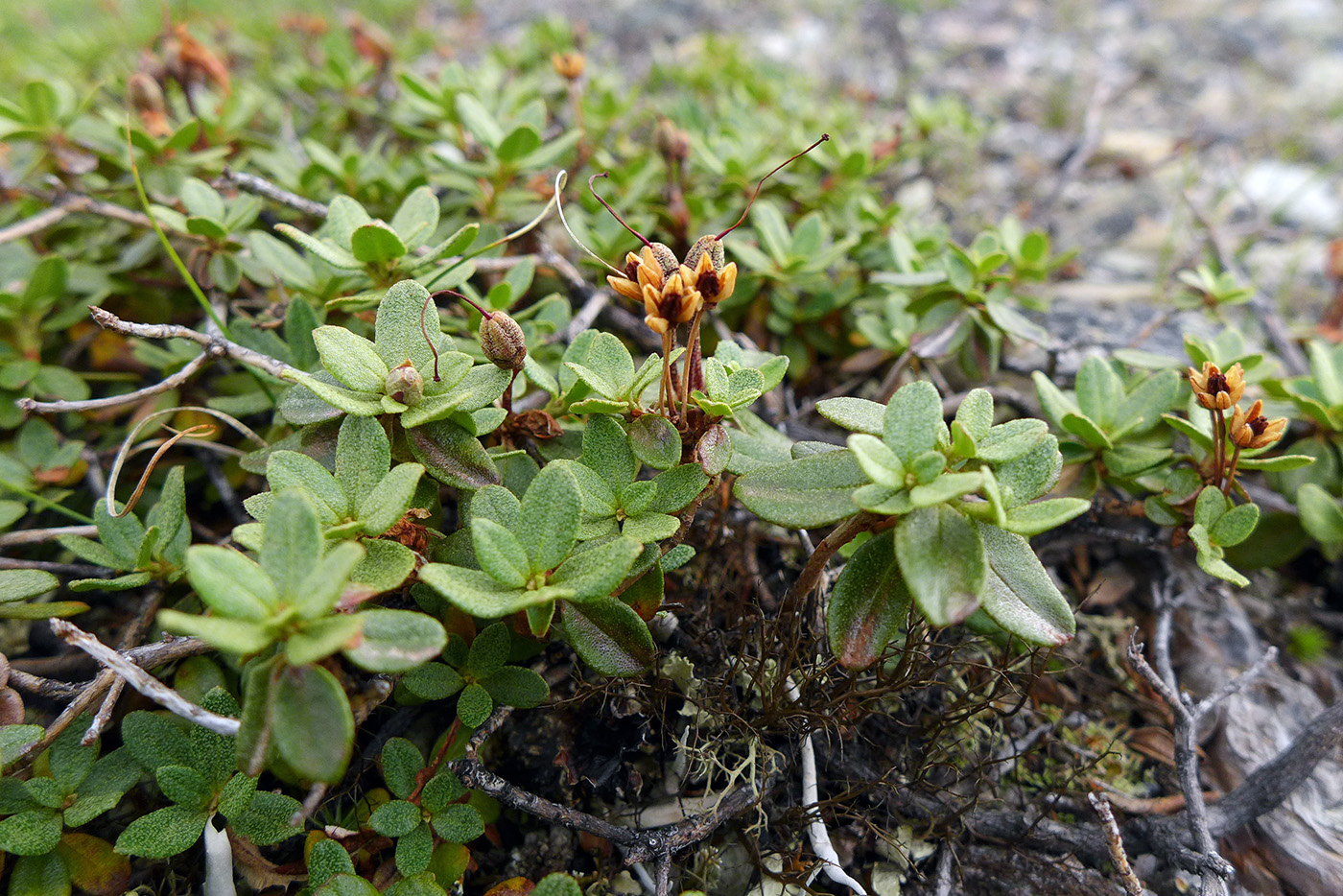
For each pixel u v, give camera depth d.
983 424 0.11
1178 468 0.14
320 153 0.18
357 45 0.25
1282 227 0.28
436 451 0.12
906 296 0.18
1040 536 0.16
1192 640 0.16
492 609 0.10
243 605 0.09
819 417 0.18
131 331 0.13
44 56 0.28
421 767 0.12
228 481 0.16
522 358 0.12
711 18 0.40
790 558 0.15
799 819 0.13
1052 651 0.13
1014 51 0.39
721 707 0.13
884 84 0.35
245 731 0.10
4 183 0.18
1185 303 0.18
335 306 0.13
